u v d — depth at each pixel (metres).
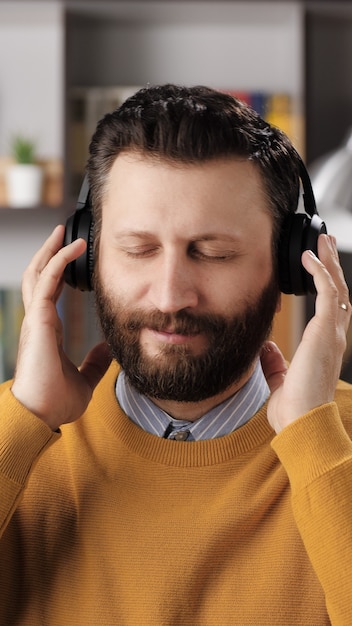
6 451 1.09
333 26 2.96
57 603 1.13
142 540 1.12
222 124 1.05
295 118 2.85
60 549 1.15
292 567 1.10
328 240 1.15
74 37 2.95
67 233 1.19
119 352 1.09
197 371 1.06
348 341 2.73
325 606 1.09
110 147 1.09
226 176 1.05
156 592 1.10
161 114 1.05
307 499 1.05
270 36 2.98
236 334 1.07
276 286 1.14
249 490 1.14
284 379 1.12
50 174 2.88
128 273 1.07
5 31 2.98
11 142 2.98
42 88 2.98
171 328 1.05
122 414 1.19
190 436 1.17
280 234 1.13
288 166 1.12
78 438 1.21
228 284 1.06
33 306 1.16
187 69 2.97
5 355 2.87
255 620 1.08
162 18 2.90
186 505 1.14
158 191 1.04
